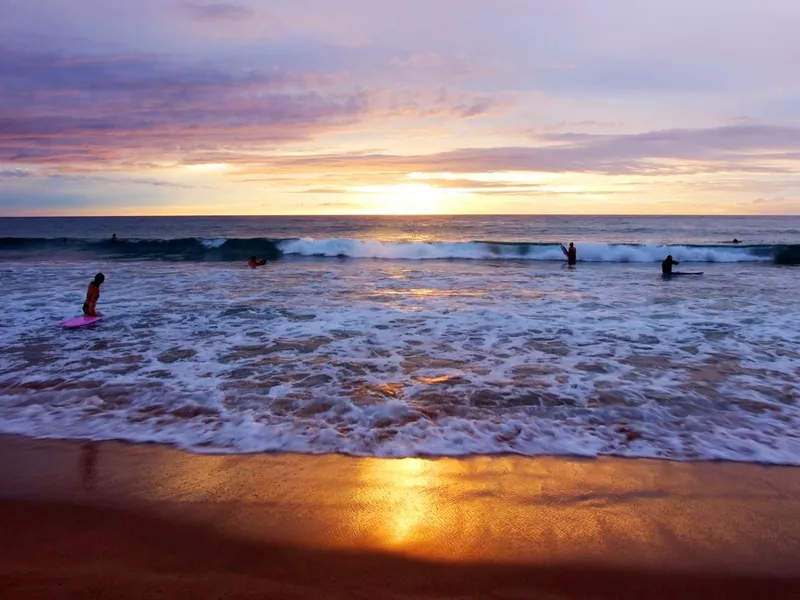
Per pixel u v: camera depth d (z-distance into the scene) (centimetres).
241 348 784
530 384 620
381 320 985
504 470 422
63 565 305
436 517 358
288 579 296
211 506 368
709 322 978
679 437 483
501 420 518
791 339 847
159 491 387
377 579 297
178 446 460
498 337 855
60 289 1381
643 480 407
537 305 1162
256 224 7256
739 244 3416
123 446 460
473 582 295
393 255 2731
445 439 476
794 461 438
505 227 5788
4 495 381
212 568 304
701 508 370
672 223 7144
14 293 1306
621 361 719
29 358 728
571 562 312
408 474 415
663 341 833
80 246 3034
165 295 1292
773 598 285
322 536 336
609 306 1152
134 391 594
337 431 491
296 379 638
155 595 279
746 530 344
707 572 304
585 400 570
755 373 668
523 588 291
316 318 1005
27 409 543
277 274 1819
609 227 5784
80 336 858
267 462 433
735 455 448
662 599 284
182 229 5931
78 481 401
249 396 579
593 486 399
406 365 699
